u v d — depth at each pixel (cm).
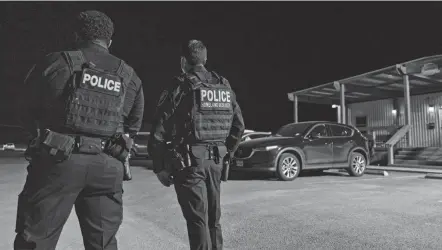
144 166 1501
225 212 552
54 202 192
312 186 853
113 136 210
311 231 442
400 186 845
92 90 198
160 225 479
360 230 447
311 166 1004
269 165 947
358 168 1086
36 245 188
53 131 194
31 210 191
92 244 212
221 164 288
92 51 211
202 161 270
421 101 1691
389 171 1234
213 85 281
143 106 237
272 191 770
